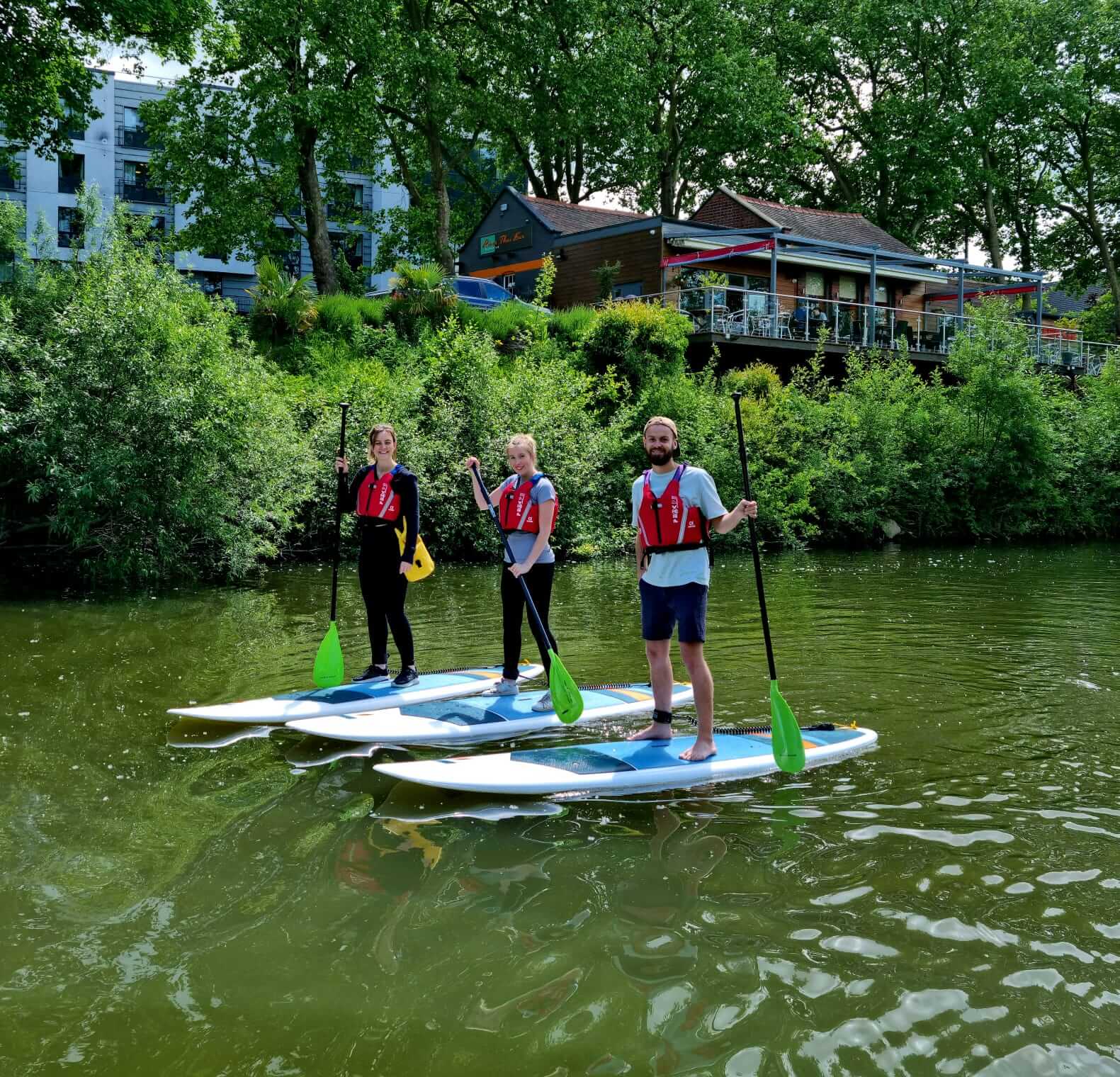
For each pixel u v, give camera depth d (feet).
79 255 41.70
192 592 34.24
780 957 9.41
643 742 15.78
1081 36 105.91
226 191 77.56
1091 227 117.80
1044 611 31.55
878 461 63.41
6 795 14.10
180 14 53.88
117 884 11.17
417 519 19.35
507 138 97.81
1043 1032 8.21
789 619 29.89
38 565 38.73
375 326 59.26
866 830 12.67
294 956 9.53
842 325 76.23
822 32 105.81
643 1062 7.83
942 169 106.73
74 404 35.01
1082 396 90.12
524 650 24.56
